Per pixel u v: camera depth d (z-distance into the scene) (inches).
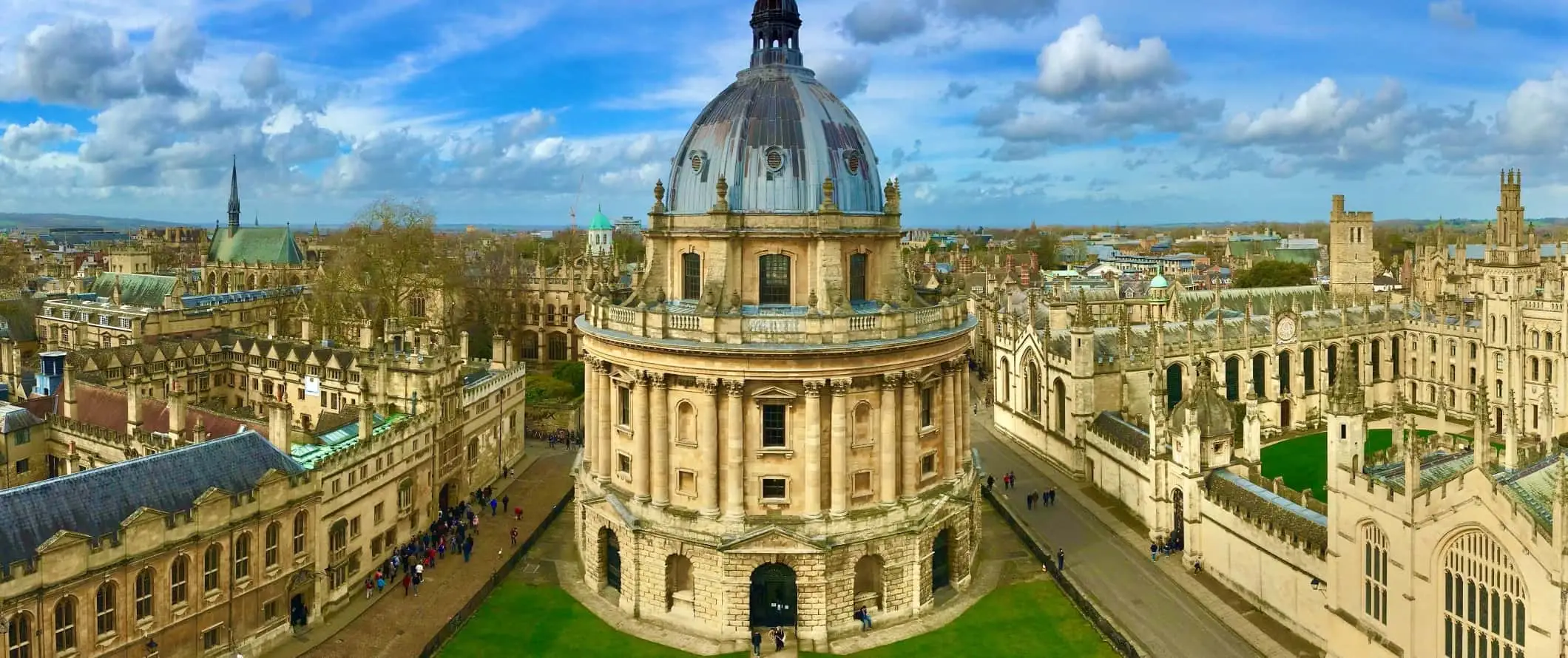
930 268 4069.9
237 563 2770.7
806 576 2920.8
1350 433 2524.6
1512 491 2090.3
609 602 3223.4
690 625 3009.4
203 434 3267.7
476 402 4335.6
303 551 2989.7
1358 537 2497.5
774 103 3186.5
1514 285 5236.2
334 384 4653.1
